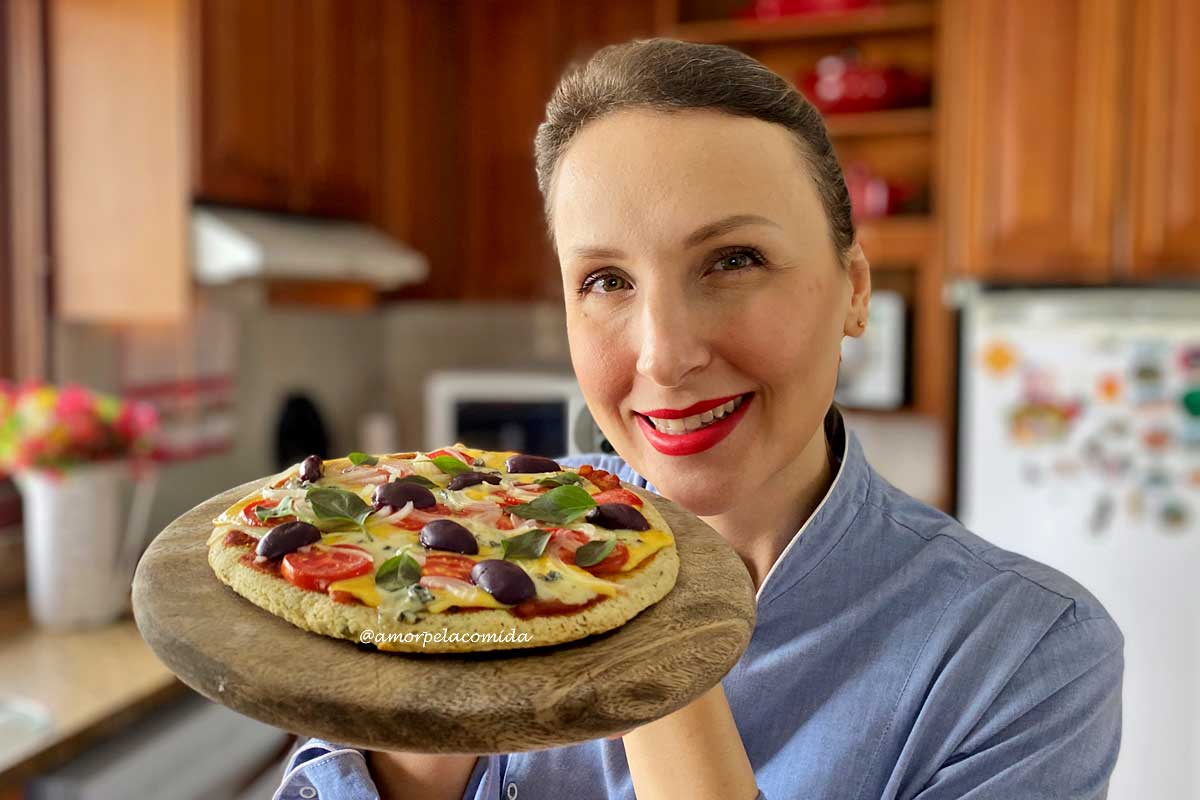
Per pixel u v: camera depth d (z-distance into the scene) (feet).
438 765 2.57
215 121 6.52
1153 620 7.29
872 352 8.61
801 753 2.41
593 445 3.76
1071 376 7.44
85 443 5.83
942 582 2.51
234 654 1.80
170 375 7.70
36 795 4.98
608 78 2.25
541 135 2.48
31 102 6.63
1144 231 7.48
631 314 2.33
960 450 8.30
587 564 2.14
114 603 6.18
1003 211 7.86
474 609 1.93
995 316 7.63
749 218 2.18
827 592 2.53
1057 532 7.54
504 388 9.28
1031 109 7.72
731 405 2.37
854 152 9.39
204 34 6.39
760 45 9.53
